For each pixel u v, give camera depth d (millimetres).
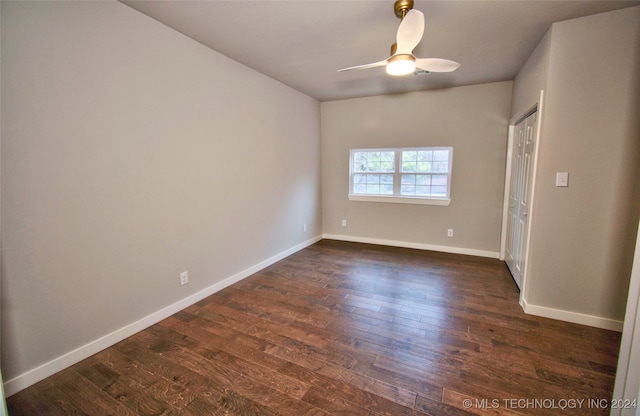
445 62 2150
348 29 2416
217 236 3055
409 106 4387
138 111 2238
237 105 3195
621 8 2045
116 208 2141
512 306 2717
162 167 2449
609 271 2277
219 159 3014
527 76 2984
